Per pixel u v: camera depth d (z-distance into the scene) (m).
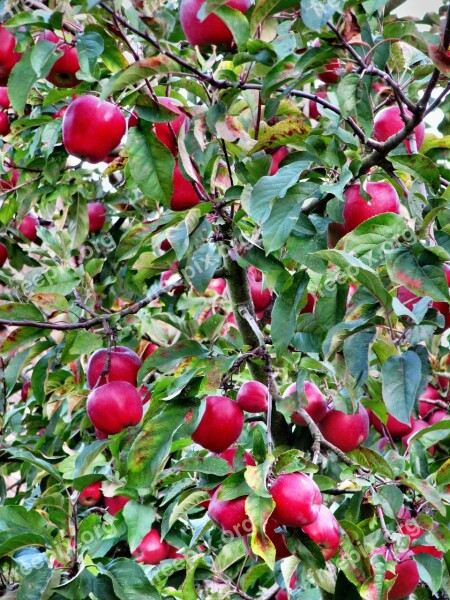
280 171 1.16
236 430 1.20
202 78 1.14
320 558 1.10
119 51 1.18
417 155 1.15
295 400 1.20
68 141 1.21
